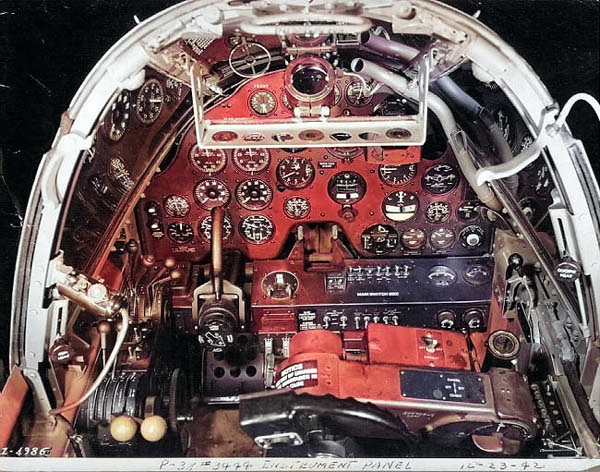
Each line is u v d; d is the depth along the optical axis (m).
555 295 1.33
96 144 1.18
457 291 1.50
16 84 1.24
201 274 1.54
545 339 1.33
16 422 1.20
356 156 1.47
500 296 1.46
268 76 1.17
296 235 1.58
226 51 1.14
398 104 1.28
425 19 1.02
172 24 1.03
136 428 1.23
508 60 1.06
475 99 1.25
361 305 1.48
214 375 1.45
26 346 1.21
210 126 1.13
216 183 1.51
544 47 1.23
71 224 1.21
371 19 1.02
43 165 1.11
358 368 1.19
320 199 1.53
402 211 1.54
